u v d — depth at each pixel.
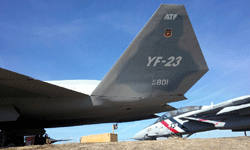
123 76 7.96
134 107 8.48
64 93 7.84
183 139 6.96
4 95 7.89
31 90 7.45
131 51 7.77
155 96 8.16
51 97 8.16
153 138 16.80
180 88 8.20
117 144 5.76
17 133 11.06
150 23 7.59
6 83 6.81
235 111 13.85
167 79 8.09
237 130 14.37
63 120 10.61
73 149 5.26
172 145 5.58
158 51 7.84
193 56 7.95
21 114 8.41
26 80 6.66
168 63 7.97
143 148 5.21
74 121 11.01
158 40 7.73
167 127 16.23
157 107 9.14
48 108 8.16
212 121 14.57
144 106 8.48
